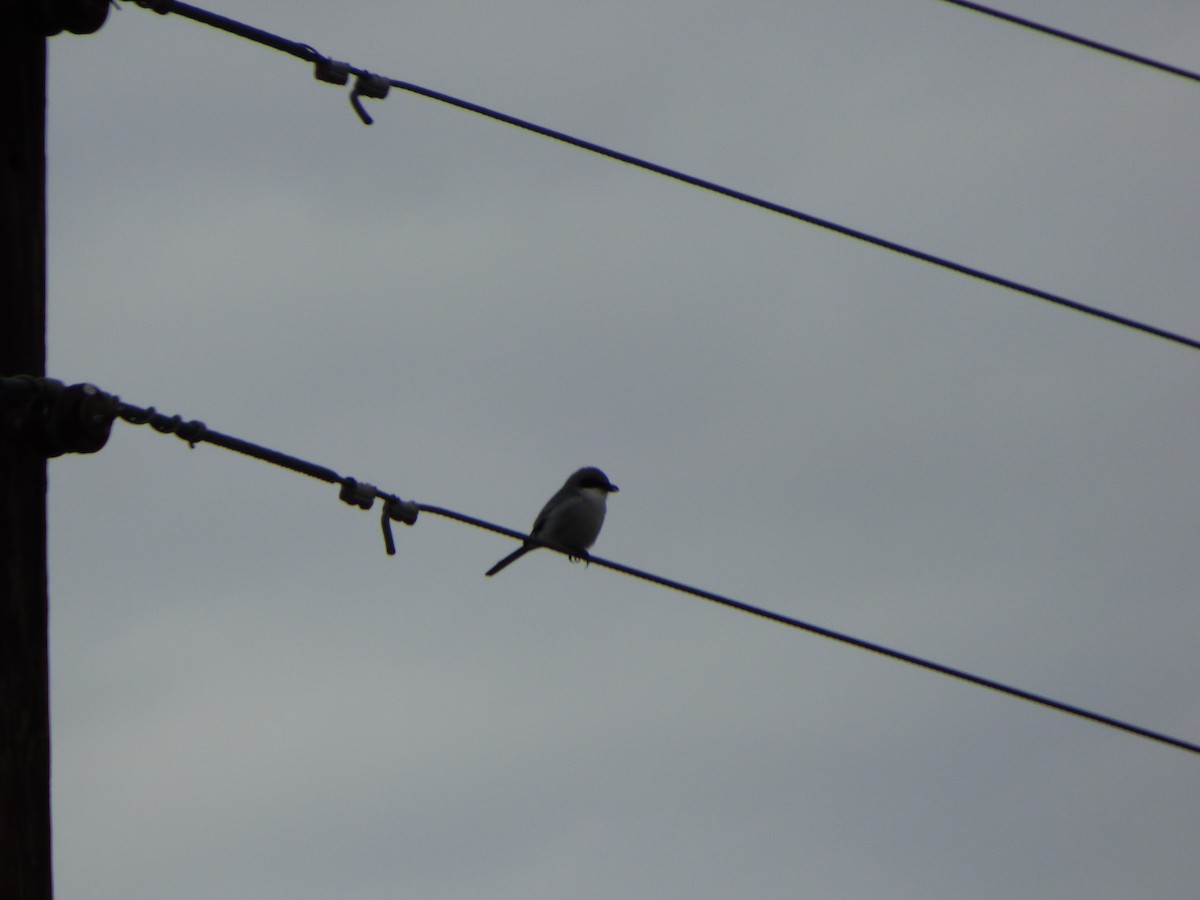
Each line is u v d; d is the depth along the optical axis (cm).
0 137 1112
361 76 1327
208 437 1178
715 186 1411
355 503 1270
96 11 1145
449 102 1359
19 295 1106
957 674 1314
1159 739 1325
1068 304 1468
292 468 1234
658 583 1338
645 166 1400
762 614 1325
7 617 1046
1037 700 1308
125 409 1120
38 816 1022
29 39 1135
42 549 1075
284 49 1295
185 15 1242
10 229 1106
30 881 1005
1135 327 1484
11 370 1096
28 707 1038
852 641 1313
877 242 1434
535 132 1384
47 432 1069
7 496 1067
